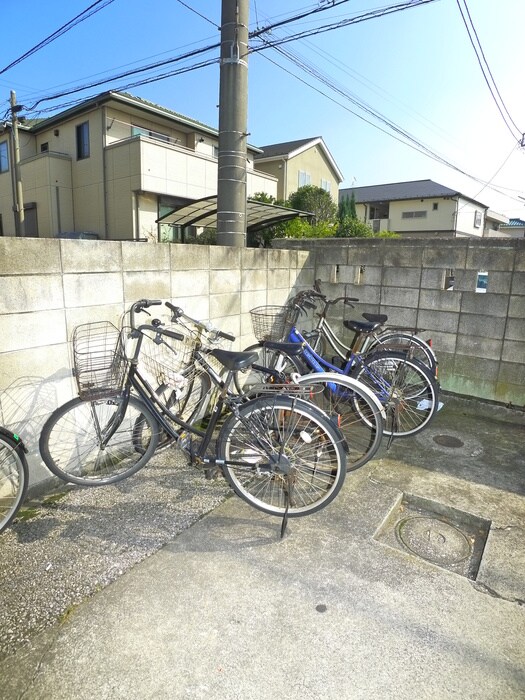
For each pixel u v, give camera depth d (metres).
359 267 4.23
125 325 2.58
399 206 21.94
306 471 2.18
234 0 3.95
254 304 3.68
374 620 1.57
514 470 2.69
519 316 3.43
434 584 1.75
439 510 2.32
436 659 1.42
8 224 14.45
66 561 1.85
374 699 1.29
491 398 3.66
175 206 11.89
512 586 1.75
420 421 3.30
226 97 4.09
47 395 2.27
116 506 2.26
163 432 2.51
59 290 2.23
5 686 1.32
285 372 2.83
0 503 2.12
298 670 1.38
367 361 2.97
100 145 11.50
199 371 2.46
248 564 1.85
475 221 23.17
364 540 2.02
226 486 2.47
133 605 1.63
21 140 13.52
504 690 1.33
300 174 18.05
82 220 12.56
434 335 3.88
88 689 1.32
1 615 1.58
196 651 1.44
